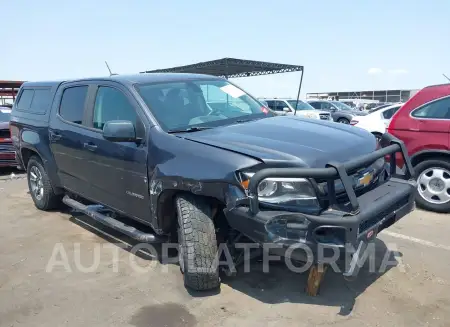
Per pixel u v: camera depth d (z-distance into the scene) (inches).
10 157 350.0
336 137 143.3
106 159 171.5
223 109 175.2
